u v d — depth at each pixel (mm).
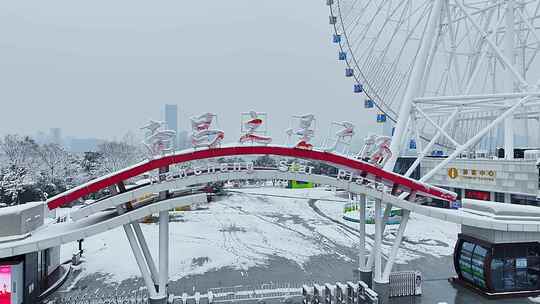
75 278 26625
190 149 20203
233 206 60094
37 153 90438
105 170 88250
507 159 44875
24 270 21000
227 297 22625
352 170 22984
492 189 45938
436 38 42188
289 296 22922
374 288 22984
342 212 54594
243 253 32938
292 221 47531
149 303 20359
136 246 20016
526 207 25469
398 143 37156
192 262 30281
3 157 89938
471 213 25891
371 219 45656
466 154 57469
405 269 28891
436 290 24406
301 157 20828
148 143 19516
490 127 37688
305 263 30281
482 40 47062
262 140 20906
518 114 50688
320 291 21672
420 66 38375
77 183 80312
